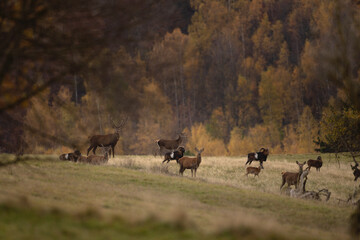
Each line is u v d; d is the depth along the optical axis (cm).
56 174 2028
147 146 7212
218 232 905
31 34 762
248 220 999
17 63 756
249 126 12288
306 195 2270
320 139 6378
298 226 1376
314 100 11812
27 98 753
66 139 780
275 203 1884
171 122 9394
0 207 893
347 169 4141
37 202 1111
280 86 12656
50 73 766
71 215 927
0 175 1712
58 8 737
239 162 4184
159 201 1547
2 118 778
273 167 3975
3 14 734
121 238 774
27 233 725
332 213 1786
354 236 1223
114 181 2069
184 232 867
